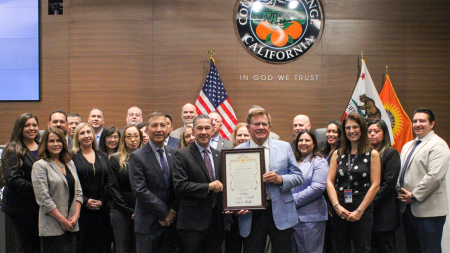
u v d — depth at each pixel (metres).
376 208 3.80
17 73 6.76
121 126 6.74
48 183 3.69
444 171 3.87
